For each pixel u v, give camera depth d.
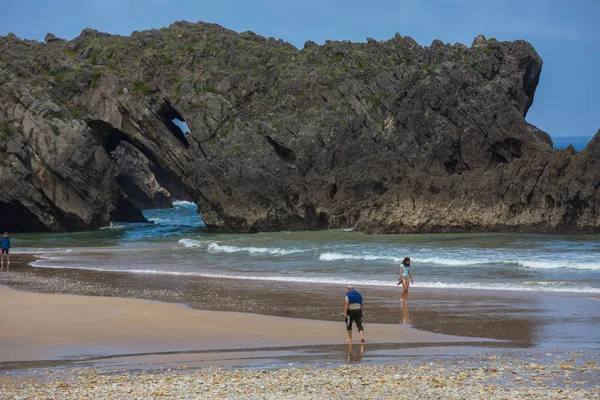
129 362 16.69
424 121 63.31
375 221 57.31
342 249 45.69
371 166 61.91
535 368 15.10
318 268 36.97
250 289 29.84
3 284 32.75
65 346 18.64
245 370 15.50
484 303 24.66
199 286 31.12
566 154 53.44
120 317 22.84
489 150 61.41
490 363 15.74
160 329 20.91
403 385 13.82
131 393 13.45
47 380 14.72
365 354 17.25
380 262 38.47
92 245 56.88
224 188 64.25
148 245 55.25
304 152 63.78
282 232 61.38
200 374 15.09
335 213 61.78
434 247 45.22
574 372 14.69
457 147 62.00
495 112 61.59
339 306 25.02
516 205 54.12
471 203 55.44
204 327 21.19
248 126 64.81
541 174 53.91
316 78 66.06
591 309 22.77
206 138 65.12
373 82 65.81
